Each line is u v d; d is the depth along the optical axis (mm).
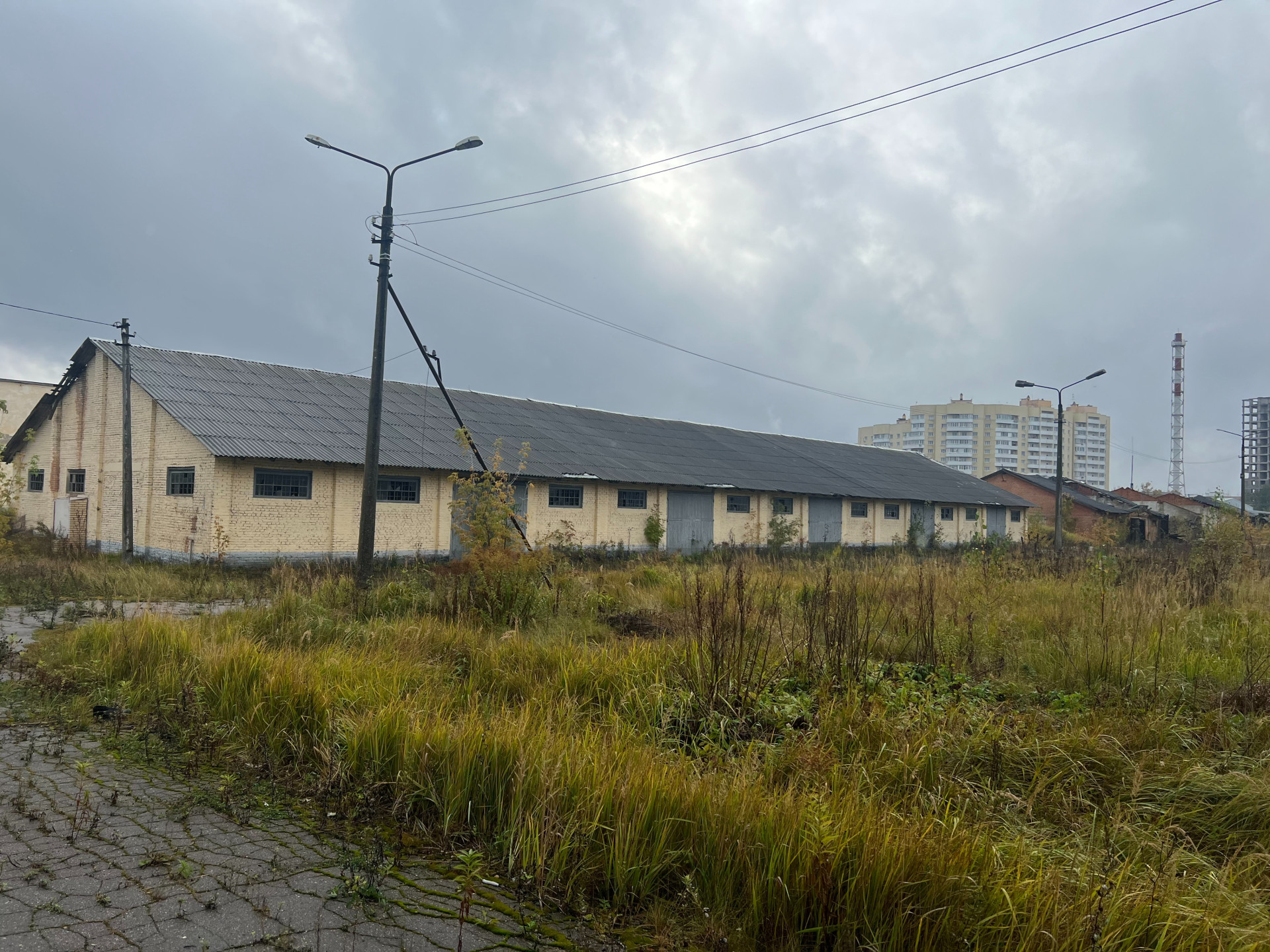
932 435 144375
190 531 22516
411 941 3338
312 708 6180
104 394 27328
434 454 26172
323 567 19969
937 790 4844
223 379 26156
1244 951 3092
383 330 15672
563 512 29391
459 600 11500
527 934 3432
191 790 5152
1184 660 7902
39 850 4164
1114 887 3404
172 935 3312
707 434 42938
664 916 3582
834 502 40219
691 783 4395
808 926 3441
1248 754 5582
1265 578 15102
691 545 33875
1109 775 5242
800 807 3975
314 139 14930
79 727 6617
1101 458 148000
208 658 7613
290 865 4059
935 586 12430
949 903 3334
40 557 23156
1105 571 13562
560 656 7758
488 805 4570
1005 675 7746
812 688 6973
